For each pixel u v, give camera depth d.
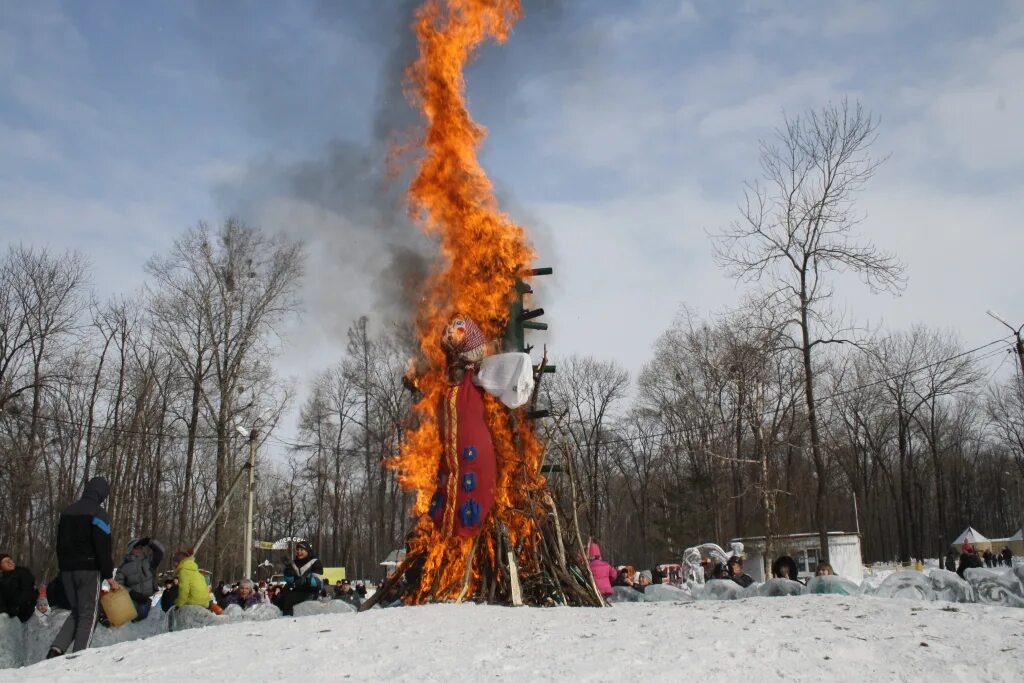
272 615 10.05
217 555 32.22
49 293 33.59
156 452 39.41
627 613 7.45
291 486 54.09
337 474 47.72
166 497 43.53
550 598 8.75
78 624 8.54
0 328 32.72
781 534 34.56
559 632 6.59
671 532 44.06
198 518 44.66
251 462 25.80
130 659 6.54
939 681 5.24
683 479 46.69
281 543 38.72
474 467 9.08
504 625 6.98
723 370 38.38
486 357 9.74
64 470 36.47
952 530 65.62
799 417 32.62
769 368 33.81
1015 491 72.31
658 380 51.59
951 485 68.25
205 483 42.44
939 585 8.83
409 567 9.54
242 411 33.84
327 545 58.25
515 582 8.52
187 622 9.65
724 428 45.34
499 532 8.89
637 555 59.81
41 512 37.53
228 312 33.03
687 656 5.65
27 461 32.59
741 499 41.91
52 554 34.75
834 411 40.72
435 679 5.43
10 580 9.45
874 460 59.72
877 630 6.39
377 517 49.59
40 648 9.24
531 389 9.43
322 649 6.42
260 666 6.00
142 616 9.66
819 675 5.29
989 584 8.71
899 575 8.93
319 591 12.10
